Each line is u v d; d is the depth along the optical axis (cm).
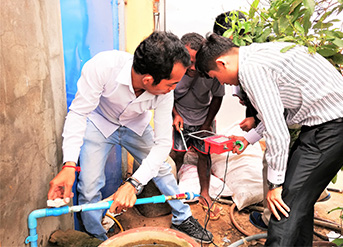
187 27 314
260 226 201
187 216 189
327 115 130
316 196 133
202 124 239
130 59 140
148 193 212
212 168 255
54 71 144
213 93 225
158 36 119
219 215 216
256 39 181
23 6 116
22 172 120
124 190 133
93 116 164
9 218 113
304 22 154
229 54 137
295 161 135
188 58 122
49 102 141
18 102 115
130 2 251
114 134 173
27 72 120
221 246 186
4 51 105
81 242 145
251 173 228
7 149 110
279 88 132
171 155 247
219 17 201
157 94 138
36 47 126
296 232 127
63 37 162
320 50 154
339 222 204
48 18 135
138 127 171
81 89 138
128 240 123
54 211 125
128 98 145
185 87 221
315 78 128
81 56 186
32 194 129
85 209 128
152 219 212
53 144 146
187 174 256
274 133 123
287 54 130
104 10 215
